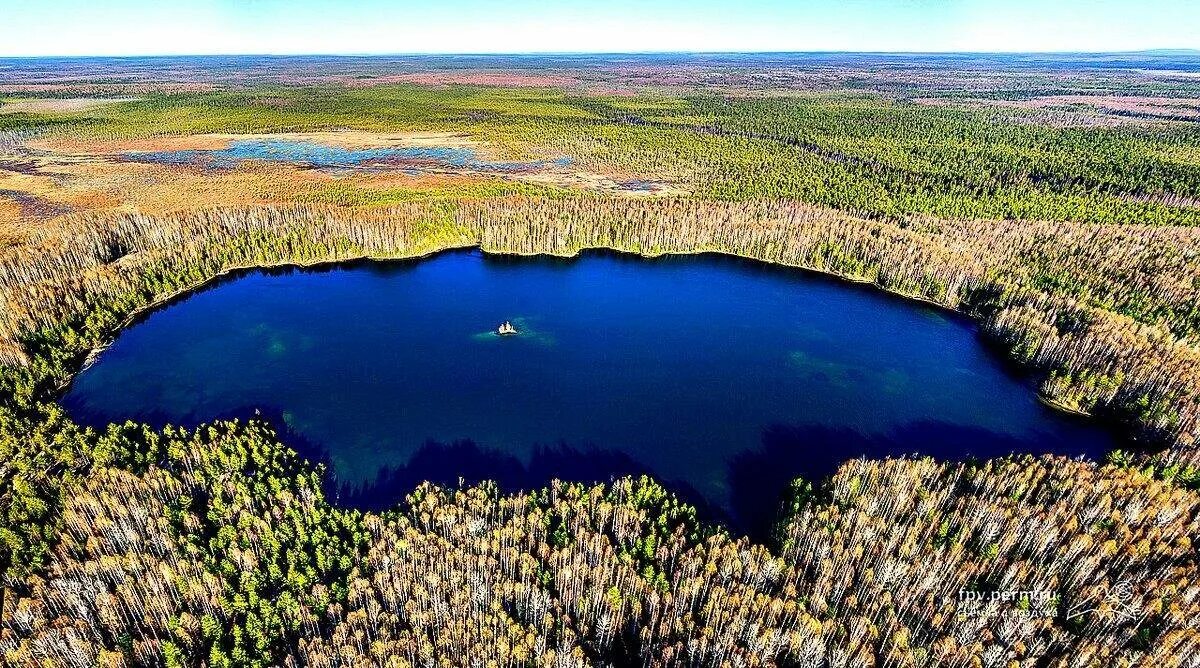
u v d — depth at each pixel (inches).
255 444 3479.3
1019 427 4020.7
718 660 2358.5
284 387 4293.8
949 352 4911.4
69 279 4933.6
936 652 2293.3
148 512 2824.8
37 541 2706.7
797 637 2345.0
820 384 4503.0
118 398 4072.3
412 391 4306.1
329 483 3447.3
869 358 4840.1
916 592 2529.5
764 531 3211.1
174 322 5103.3
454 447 3772.1
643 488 3218.5
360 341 4940.9
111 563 2524.6
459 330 5177.2
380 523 2888.8
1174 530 2701.8
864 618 2361.0
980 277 5403.5
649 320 5428.2
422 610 2482.8
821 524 2817.4
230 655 2394.2
